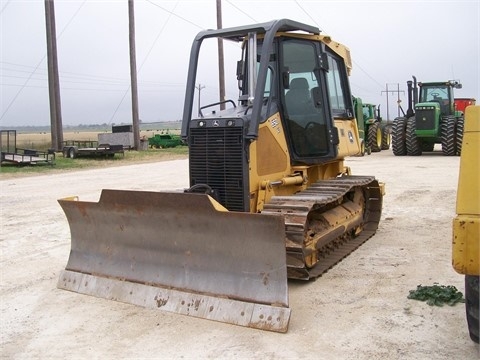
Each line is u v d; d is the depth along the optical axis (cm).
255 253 467
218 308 471
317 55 645
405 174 1513
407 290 534
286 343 420
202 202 478
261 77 551
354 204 750
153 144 3894
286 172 615
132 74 3306
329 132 651
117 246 554
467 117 348
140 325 467
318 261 626
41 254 730
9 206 1146
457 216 347
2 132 2297
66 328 468
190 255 504
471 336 394
